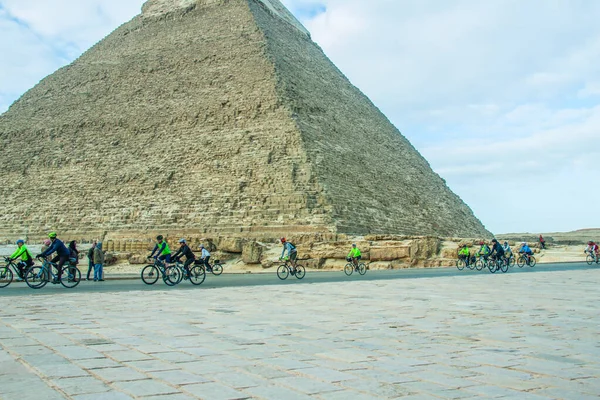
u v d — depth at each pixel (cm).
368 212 8694
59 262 3111
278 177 8350
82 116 11512
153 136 10288
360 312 1881
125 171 9794
